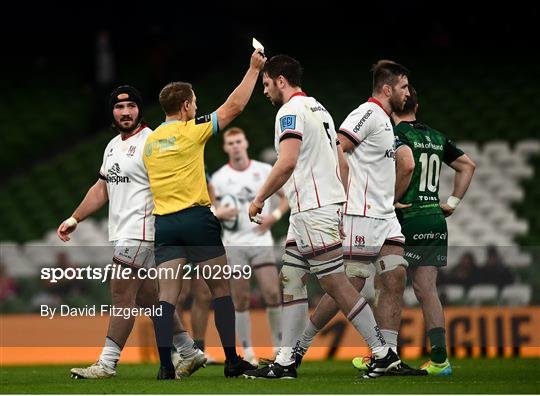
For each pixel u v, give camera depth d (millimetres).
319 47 74000
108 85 68125
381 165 22016
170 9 76875
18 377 24094
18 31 76250
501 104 63781
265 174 30625
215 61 76375
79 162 60594
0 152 63938
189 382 20312
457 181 24688
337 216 20750
